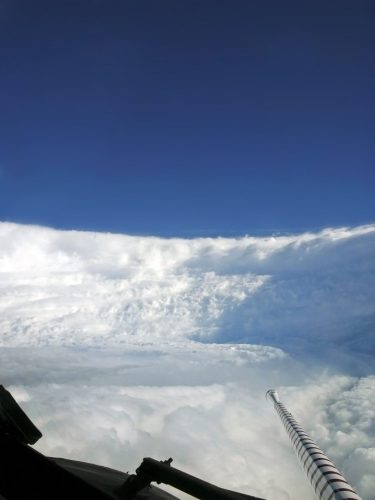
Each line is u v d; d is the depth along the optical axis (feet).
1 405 8.56
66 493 7.59
